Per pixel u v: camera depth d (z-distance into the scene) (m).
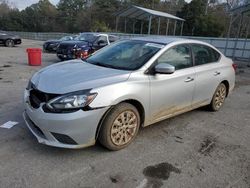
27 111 3.53
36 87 3.49
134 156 3.56
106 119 3.42
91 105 3.22
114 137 3.55
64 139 3.23
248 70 13.27
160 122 4.82
